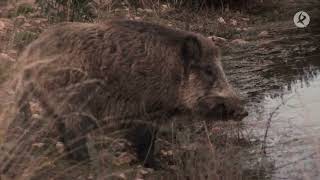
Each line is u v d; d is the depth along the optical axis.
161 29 11.07
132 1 23.55
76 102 10.52
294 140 12.13
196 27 22.58
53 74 10.50
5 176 9.43
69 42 10.62
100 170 10.19
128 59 10.66
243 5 26.70
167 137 12.44
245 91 15.60
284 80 16.58
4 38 15.42
